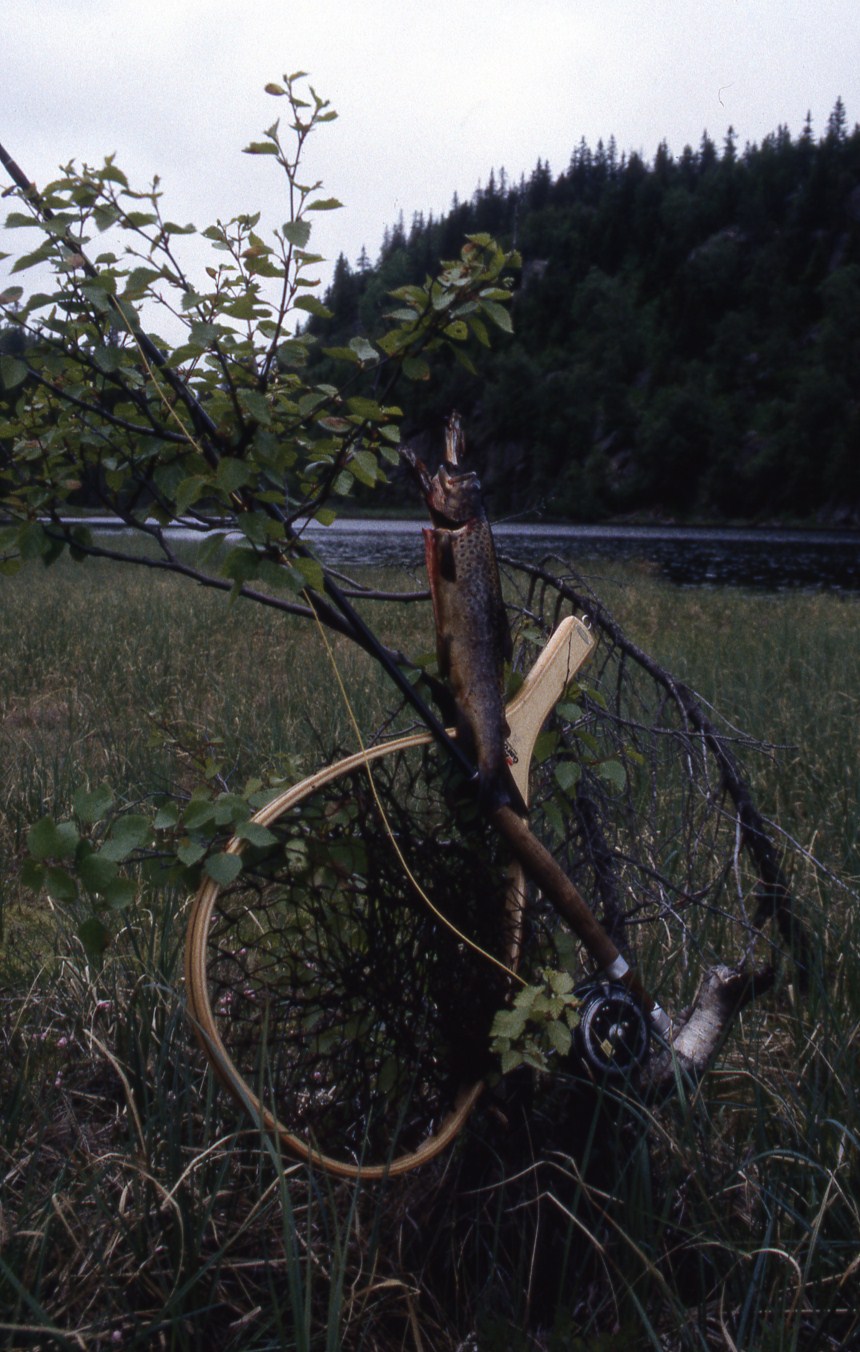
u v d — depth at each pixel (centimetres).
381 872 183
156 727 250
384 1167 180
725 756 253
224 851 171
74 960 295
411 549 3641
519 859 190
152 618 1089
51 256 160
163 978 270
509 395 10581
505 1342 179
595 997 200
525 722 199
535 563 257
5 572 188
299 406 174
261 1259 194
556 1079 210
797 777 489
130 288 161
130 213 161
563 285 13712
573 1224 196
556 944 200
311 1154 172
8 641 922
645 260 14688
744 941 320
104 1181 210
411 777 198
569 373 11194
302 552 173
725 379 11781
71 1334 164
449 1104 193
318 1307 185
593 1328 188
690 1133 204
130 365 172
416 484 192
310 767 235
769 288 12612
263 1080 174
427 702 210
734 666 841
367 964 184
